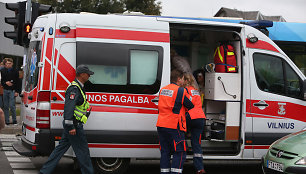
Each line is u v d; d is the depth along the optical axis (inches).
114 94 271.9
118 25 275.7
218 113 326.6
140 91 275.6
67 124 249.4
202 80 332.2
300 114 307.9
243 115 296.8
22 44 446.9
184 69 324.2
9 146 395.5
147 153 277.3
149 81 277.3
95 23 273.1
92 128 269.1
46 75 266.1
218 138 305.3
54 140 265.4
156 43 279.3
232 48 307.0
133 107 274.4
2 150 376.8
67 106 250.4
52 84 266.7
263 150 299.6
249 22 327.3
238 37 305.1
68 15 272.5
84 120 255.9
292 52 441.7
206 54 356.5
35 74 274.2
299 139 265.4
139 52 276.8
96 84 269.9
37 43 278.8
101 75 270.8
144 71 277.0
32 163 327.0
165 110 261.0
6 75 497.0
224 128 305.3
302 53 443.2
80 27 270.7
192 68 354.3
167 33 281.6
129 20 277.9
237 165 355.6
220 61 308.2
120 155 273.4
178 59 327.3
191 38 353.1
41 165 320.2
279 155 256.2
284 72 307.3
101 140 269.4
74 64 269.6
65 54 269.1
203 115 280.8
